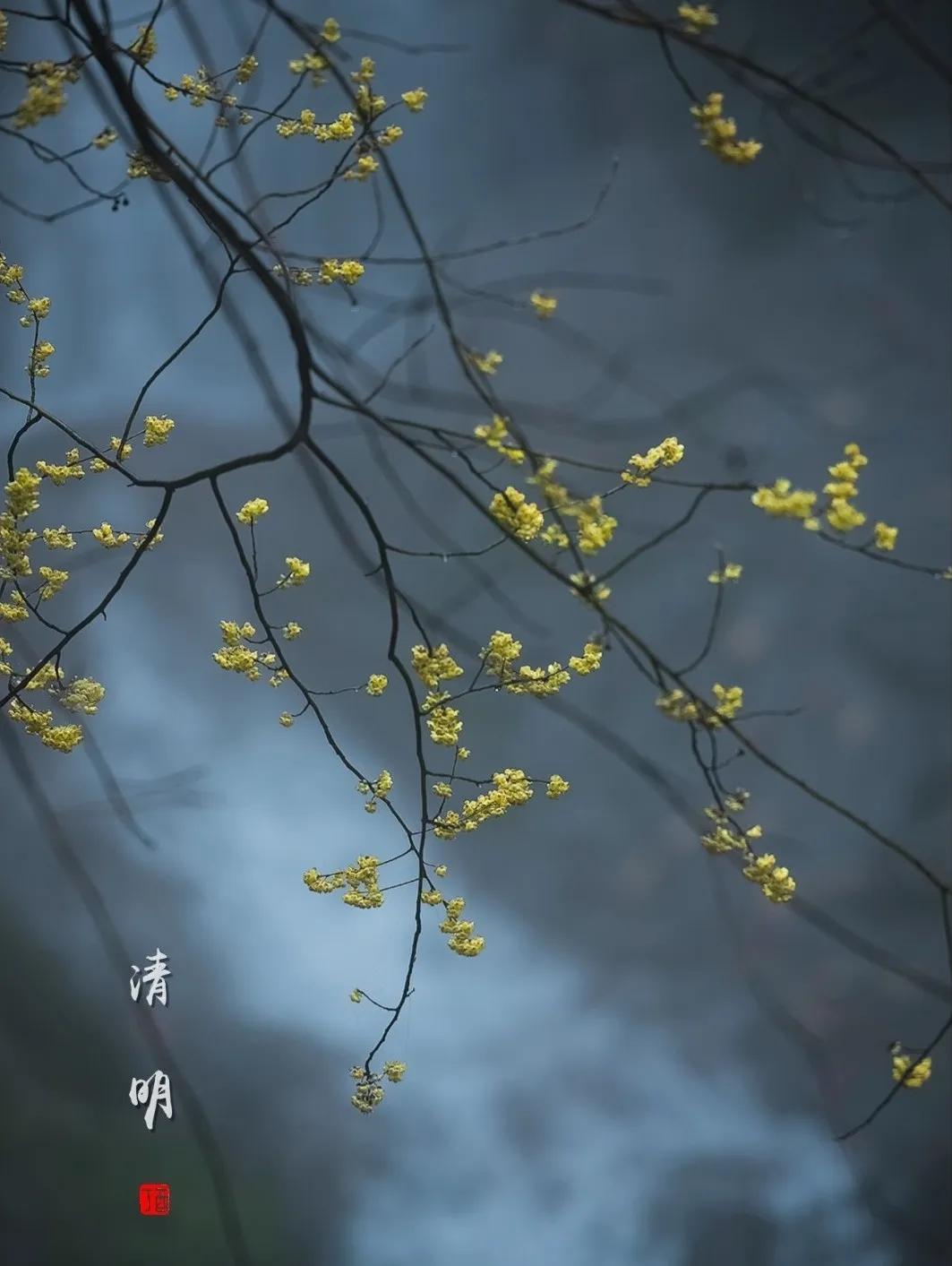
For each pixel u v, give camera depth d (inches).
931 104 560.7
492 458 478.9
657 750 469.7
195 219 552.7
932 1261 341.7
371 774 471.2
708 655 489.7
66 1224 327.0
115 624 487.5
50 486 519.5
